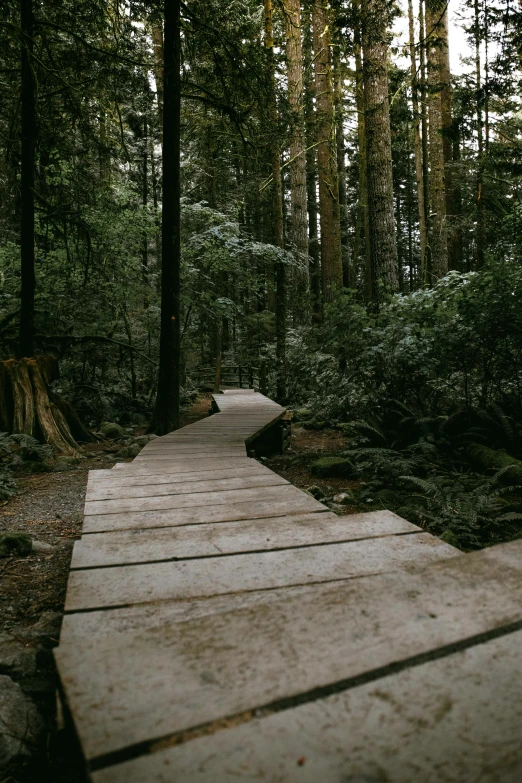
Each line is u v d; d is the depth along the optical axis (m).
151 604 1.91
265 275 17.38
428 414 7.82
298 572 2.16
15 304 12.20
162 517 3.11
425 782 0.70
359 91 18.55
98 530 2.85
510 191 16.62
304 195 17.09
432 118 19.17
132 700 0.91
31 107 9.62
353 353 8.95
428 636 1.08
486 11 8.36
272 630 1.14
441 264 19.12
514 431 7.04
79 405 11.48
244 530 2.76
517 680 0.93
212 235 14.14
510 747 0.76
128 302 13.64
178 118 9.02
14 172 10.79
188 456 5.57
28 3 9.38
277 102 11.77
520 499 5.56
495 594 1.27
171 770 0.75
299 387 13.68
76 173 11.81
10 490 5.73
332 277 18.92
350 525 2.75
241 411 9.91
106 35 10.02
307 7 17.69
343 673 0.96
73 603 1.92
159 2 9.20
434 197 19.31
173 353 9.16
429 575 1.40
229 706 0.88
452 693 0.90
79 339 11.84
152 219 12.80
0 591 3.24
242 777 0.73
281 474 6.99
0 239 13.77
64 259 12.49
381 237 11.50
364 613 1.20
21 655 2.43
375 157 11.58
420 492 5.66
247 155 12.23
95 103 11.30
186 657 1.05
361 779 0.71
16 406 8.32
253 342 18.53
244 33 10.75
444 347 7.76
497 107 18.83
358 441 8.14
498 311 7.17
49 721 2.10
